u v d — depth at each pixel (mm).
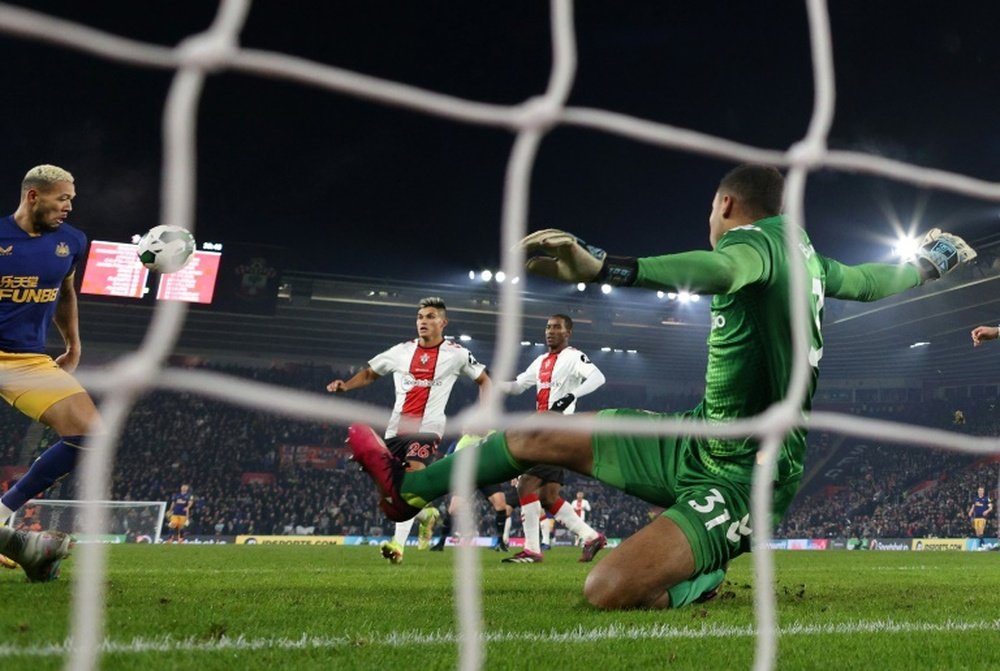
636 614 3229
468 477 1734
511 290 1863
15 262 4410
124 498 28531
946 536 29875
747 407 3588
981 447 2557
